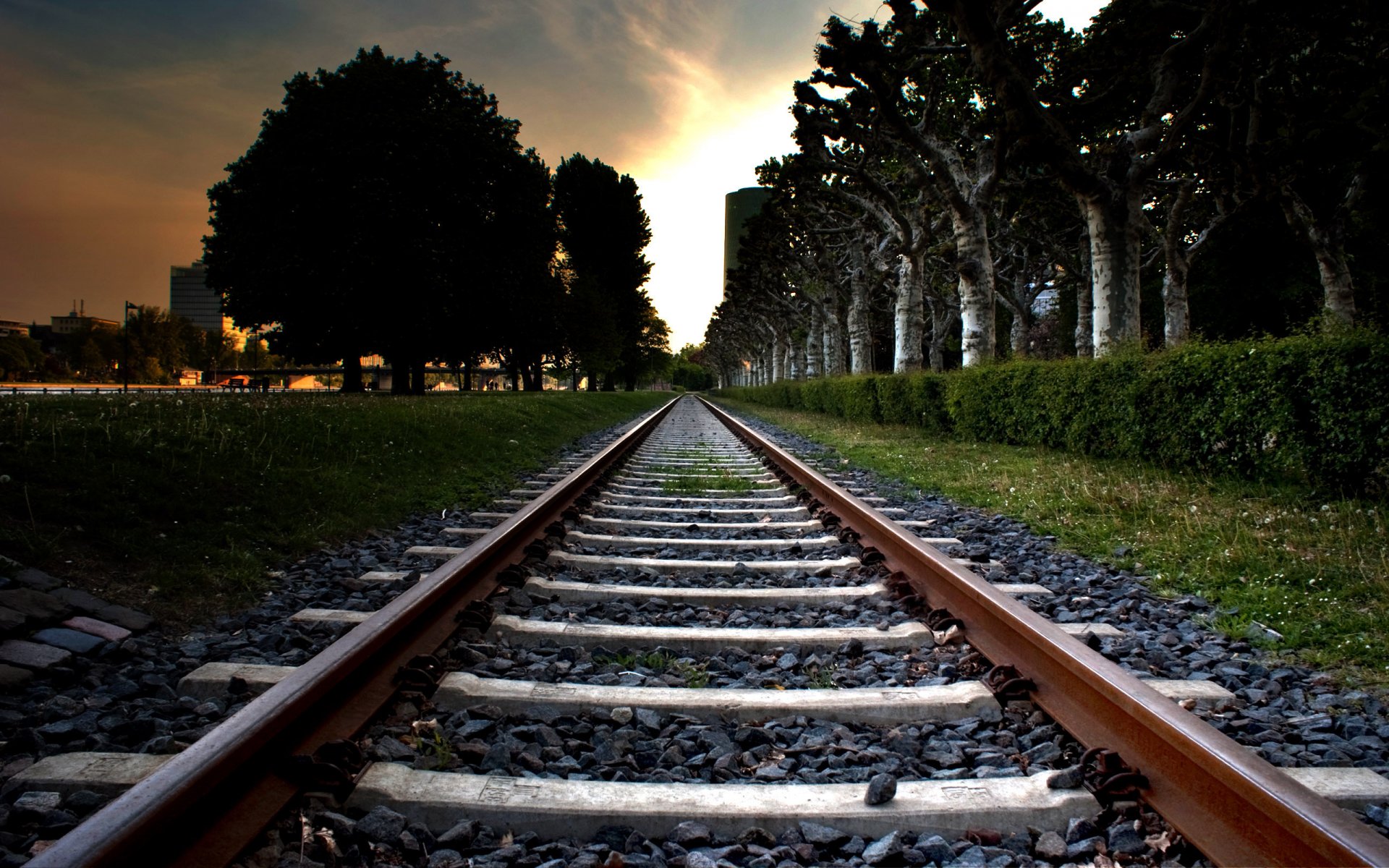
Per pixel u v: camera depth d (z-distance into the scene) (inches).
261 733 78.7
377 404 494.9
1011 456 443.5
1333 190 719.7
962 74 732.7
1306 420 273.3
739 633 141.0
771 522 263.3
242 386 4001.0
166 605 161.2
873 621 153.2
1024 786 87.5
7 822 79.4
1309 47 627.2
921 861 76.9
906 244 865.5
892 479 401.7
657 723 106.1
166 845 66.4
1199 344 348.5
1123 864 76.0
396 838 78.4
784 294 1776.6
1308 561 199.3
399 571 197.8
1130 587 192.2
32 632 134.0
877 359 2405.3
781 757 98.8
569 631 140.3
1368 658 140.7
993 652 126.9
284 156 1160.8
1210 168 784.3
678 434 777.6
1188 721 82.0
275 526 226.8
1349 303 730.2
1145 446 366.3
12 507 178.2
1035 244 1323.8
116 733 101.0
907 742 101.3
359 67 1264.8
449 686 112.1
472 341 1412.4
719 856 77.2
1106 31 623.2
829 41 658.8
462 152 1244.5
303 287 1171.3
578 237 2815.0
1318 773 93.4
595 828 81.6
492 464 425.4
